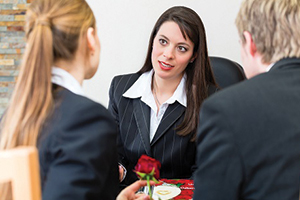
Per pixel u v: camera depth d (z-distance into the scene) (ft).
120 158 5.32
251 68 2.97
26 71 2.67
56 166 2.52
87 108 2.69
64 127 2.61
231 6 7.84
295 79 2.67
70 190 2.43
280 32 2.71
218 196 2.56
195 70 5.17
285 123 2.51
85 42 2.93
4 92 8.02
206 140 2.61
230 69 6.03
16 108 2.64
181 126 5.08
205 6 7.89
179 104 5.21
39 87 2.64
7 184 2.28
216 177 2.55
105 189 2.90
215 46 8.04
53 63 2.81
